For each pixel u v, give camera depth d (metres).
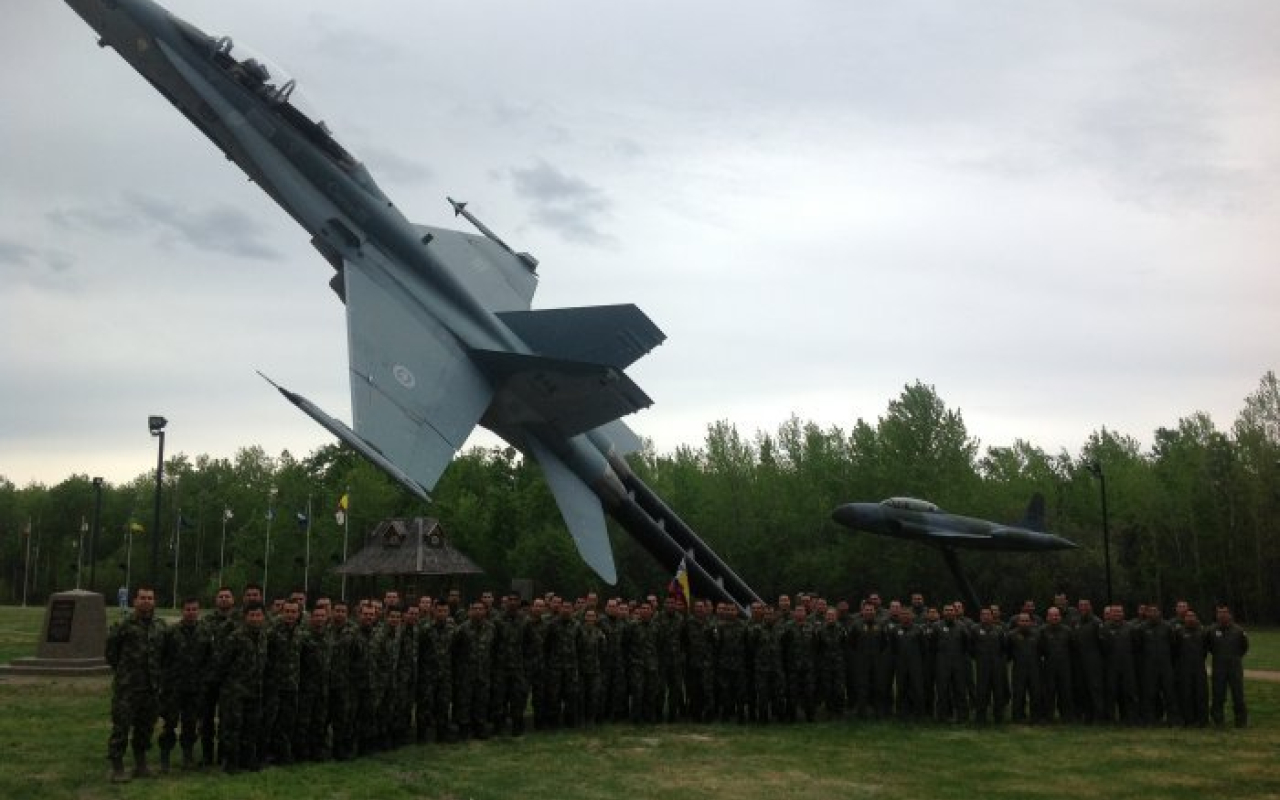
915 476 43.06
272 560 61.34
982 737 12.79
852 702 14.55
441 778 9.70
